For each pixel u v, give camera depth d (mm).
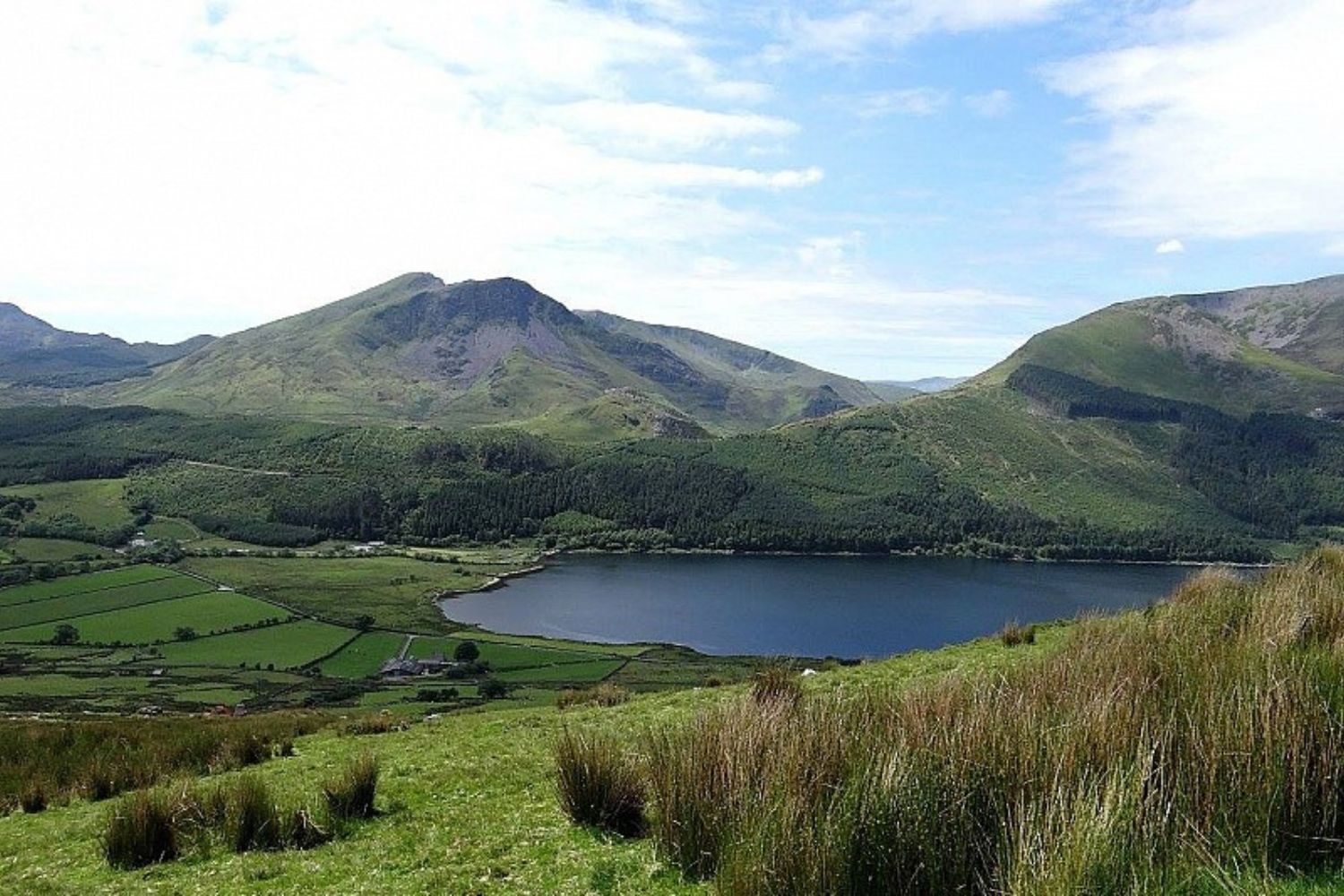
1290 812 6379
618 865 8930
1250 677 7898
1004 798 6910
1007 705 8211
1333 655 8773
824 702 9633
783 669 20094
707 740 9078
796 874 6715
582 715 20875
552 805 11914
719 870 7496
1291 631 11023
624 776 10594
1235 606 14914
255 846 11336
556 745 11695
